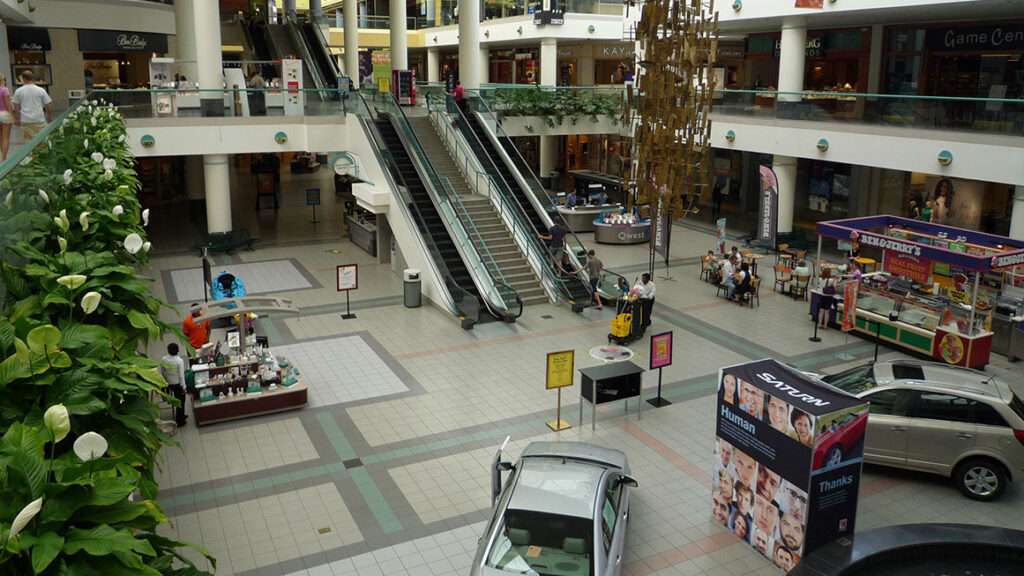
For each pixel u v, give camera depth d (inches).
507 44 1787.6
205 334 587.5
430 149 1036.5
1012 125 738.2
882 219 767.1
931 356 633.0
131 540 129.5
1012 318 641.6
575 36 1553.9
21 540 121.3
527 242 855.1
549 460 374.6
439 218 874.1
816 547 352.5
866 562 344.5
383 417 528.4
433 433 504.7
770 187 1011.3
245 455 472.4
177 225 1186.0
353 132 998.4
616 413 536.7
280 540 383.9
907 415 436.5
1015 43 956.0
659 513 410.9
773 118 1000.9
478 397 562.6
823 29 1218.6
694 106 690.8
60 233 285.6
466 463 465.4
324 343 674.8
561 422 520.7
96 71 1402.6
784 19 1047.0
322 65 1499.8
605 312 776.3
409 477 448.1
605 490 347.6
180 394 504.7
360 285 863.1
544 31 1536.7
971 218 1009.5
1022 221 749.3
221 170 1007.6
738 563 367.9
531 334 705.6
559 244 848.9
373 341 681.0
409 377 600.1
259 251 1027.9
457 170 1005.8
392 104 1029.2
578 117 1250.0
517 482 348.8
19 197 257.4
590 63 1750.7
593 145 1612.9
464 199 928.3
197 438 494.9
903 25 1103.6
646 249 1070.4
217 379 518.0
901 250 650.8
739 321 749.9
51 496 132.2
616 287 813.9
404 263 892.0
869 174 1147.9
